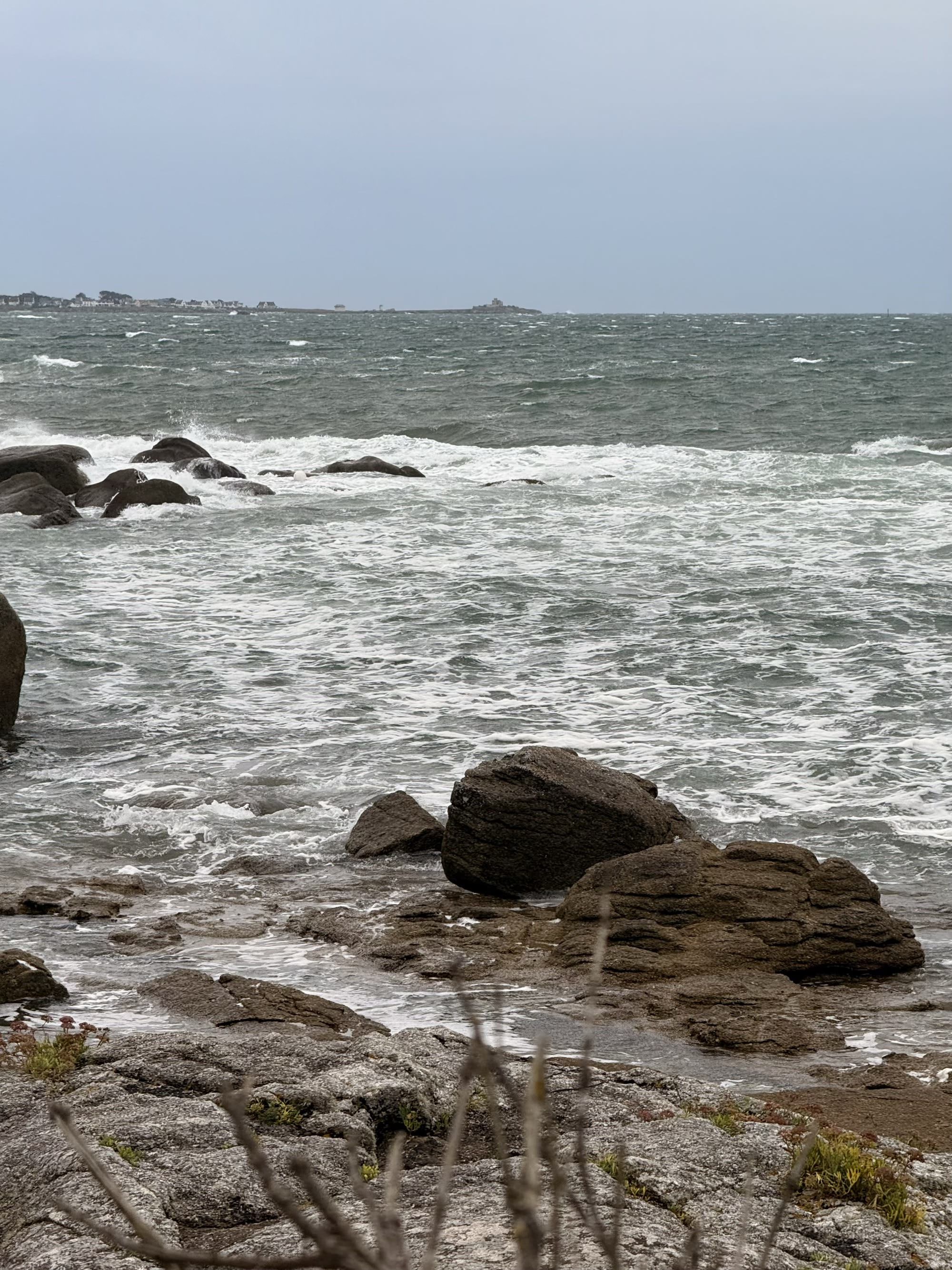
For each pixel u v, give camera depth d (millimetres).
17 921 12562
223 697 19641
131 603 25250
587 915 12508
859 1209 6258
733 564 27859
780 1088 9125
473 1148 7230
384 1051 8227
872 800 15516
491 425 55719
